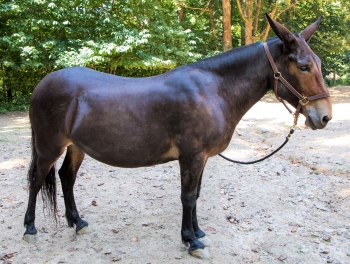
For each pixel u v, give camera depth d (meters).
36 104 2.73
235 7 18.28
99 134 2.52
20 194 4.15
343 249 2.84
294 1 16.41
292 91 2.44
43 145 2.76
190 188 2.56
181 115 2.41
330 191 4.13
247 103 2.63
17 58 11.84
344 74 25.55
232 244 2.94
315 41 18.23
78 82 2.65
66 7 11.50
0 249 2.83
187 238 2.71
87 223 3.17
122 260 2.68
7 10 10.38
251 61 2.54
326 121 2.38
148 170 5.24
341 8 17.41
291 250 2.83
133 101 2.49
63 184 3.09
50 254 2.77
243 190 4.29
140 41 10.89
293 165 5.26
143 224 3.33
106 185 4.54
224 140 2.56
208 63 2.60
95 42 11.59
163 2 13.38
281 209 3.69
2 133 7.82
